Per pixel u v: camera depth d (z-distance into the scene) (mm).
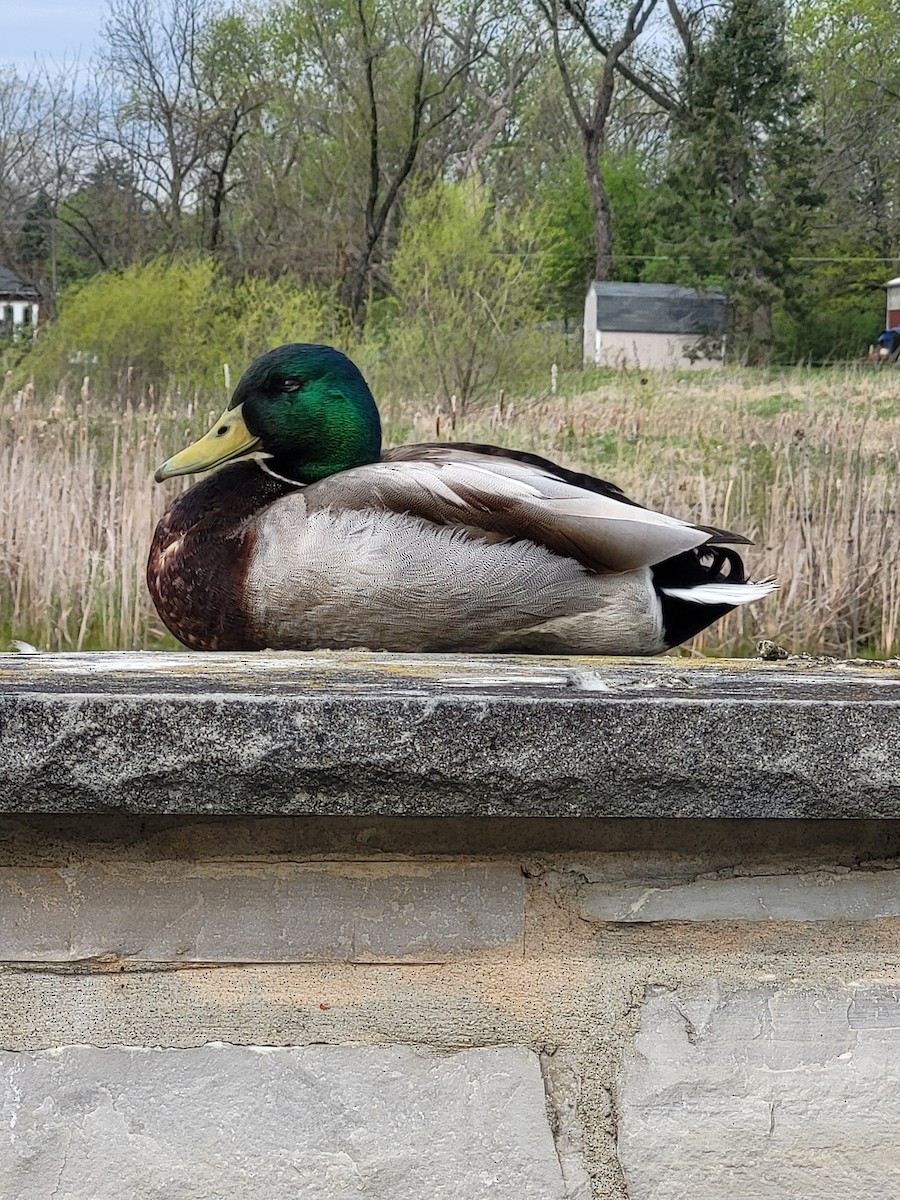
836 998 1507
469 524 2363
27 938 1498
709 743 1381
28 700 1362
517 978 1508
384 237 27938
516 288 16156
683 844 1509
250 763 1368
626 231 41406
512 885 1511
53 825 1488
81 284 17766
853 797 1392
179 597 2459
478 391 15633
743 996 1508
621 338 36281
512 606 2348
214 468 2631
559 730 1377
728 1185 1493
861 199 39344
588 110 39719
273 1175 1486
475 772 1378
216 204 29922
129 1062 1495
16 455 6359
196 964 1504
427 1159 1489
